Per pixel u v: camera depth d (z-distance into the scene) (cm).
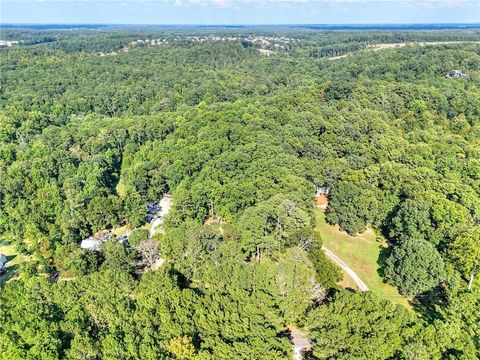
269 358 5769
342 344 5862
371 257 9462
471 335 6303
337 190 10594
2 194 11644
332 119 14600
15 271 9625
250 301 6550
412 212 9281
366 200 10062
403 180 10862
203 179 11094
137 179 12462
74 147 15700
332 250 9681
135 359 5828
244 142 12638
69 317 6462
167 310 6494
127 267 8494
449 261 8219
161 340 6166
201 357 5784
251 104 16875
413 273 7856
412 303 8056
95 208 10850
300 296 6694
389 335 5931
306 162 11525
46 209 11156
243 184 10069
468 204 10044
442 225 9044
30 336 6050
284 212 8625
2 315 6656
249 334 6072
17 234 10512
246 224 8631
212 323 6262
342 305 6406
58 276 9188
